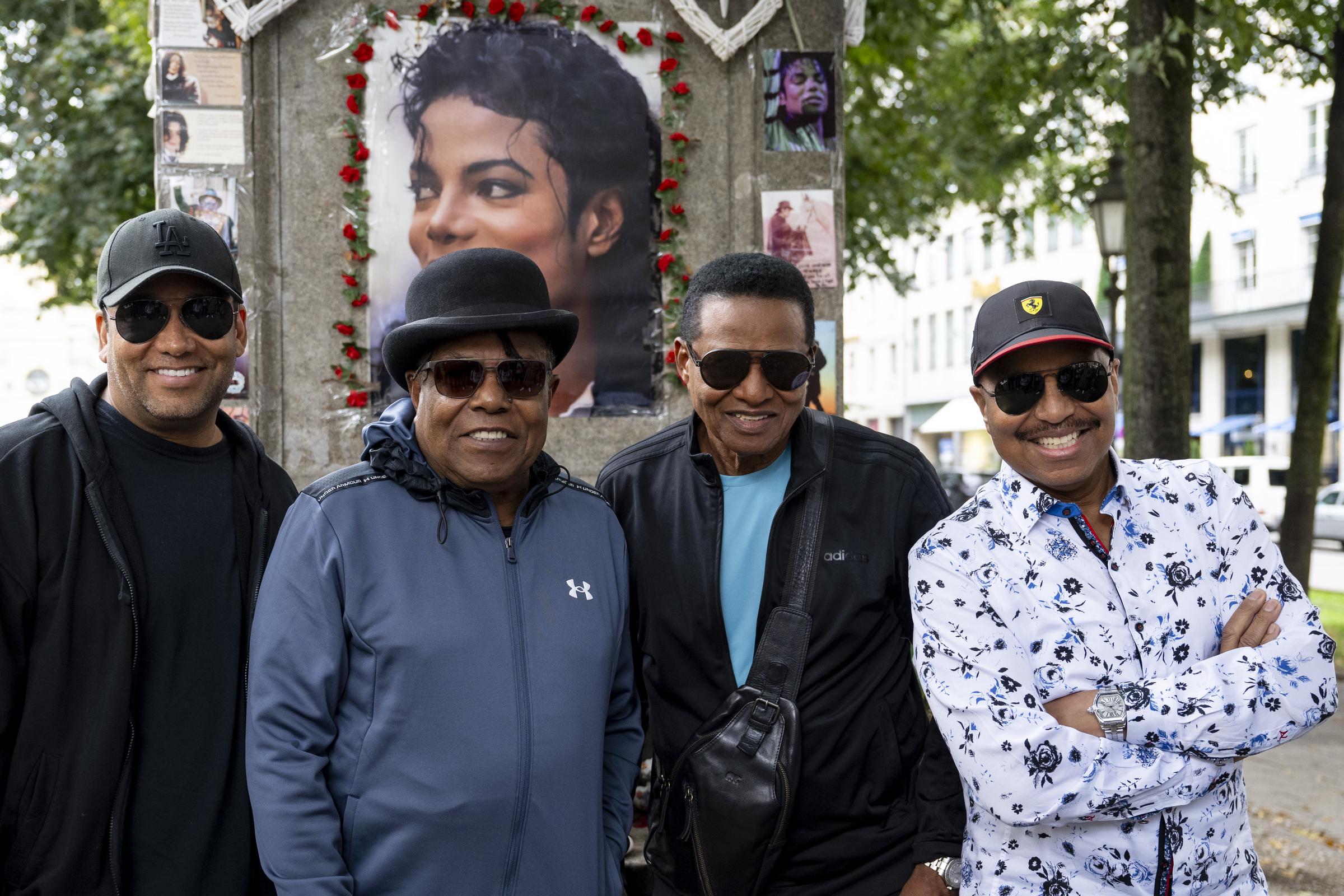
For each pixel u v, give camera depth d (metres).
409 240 4.43
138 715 2.06
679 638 2.29
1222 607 1.98
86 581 2.04
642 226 4.52
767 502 2.33
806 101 4.54
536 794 1.88
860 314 47.91
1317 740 6.73
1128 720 1.84
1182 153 6.72
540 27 4.46
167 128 4.27
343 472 2.01
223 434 2.35
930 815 2.16
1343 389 24.50
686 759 2.19
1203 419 29.06
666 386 4.53
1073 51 9.90
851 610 2.22
